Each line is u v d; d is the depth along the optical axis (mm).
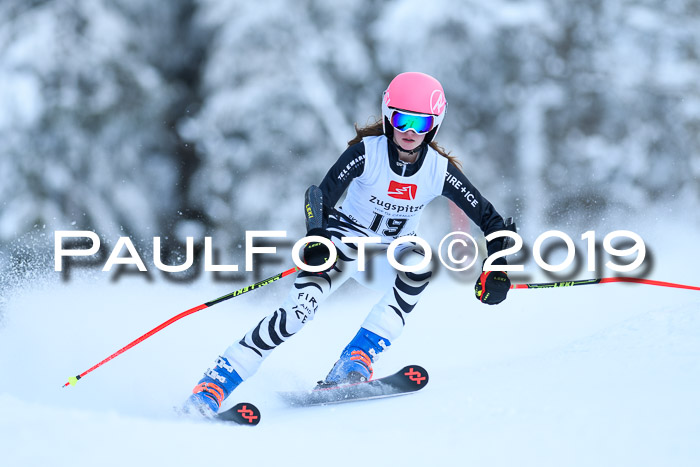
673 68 25609
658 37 25703
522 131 25391
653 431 3596
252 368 6152
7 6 24797
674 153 25406
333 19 25562
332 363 9125
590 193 24938
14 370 8680
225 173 24609
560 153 25344
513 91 25547
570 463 3416
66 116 24234
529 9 24969
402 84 6258
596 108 25609
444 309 12844
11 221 23297
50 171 23859
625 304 11383
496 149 25625
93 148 24625
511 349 8836
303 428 4809
